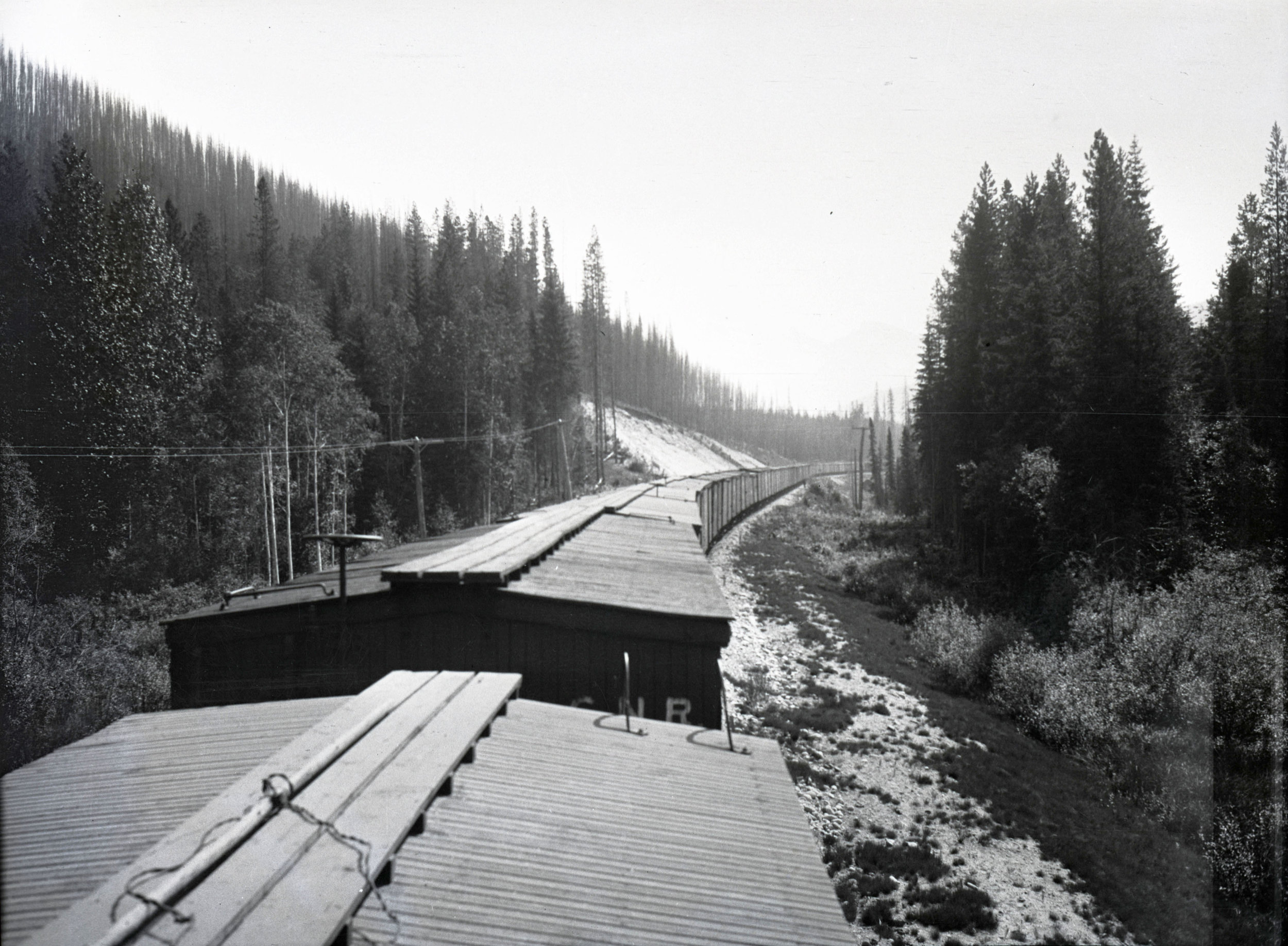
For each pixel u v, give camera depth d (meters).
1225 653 17.12
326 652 10.70
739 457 152.50
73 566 31.11
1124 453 29.73
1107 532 29.08
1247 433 26.36
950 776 15.56
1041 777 16.27
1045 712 19.20
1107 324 32.19
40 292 32.47
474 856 4.75
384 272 101.75
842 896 11.33
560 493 67.69
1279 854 11.32
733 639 22.50
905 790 14.84
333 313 64.56
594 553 14.61
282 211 131.12
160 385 36.75
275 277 63.91
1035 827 13.81
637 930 4.47
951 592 35.72
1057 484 31.89
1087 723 17.83
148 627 28.66
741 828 6.04
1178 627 19.20
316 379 42.38
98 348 33.16
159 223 38.53
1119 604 23.83
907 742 17.17
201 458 38.12
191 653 11.27
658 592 11.59
